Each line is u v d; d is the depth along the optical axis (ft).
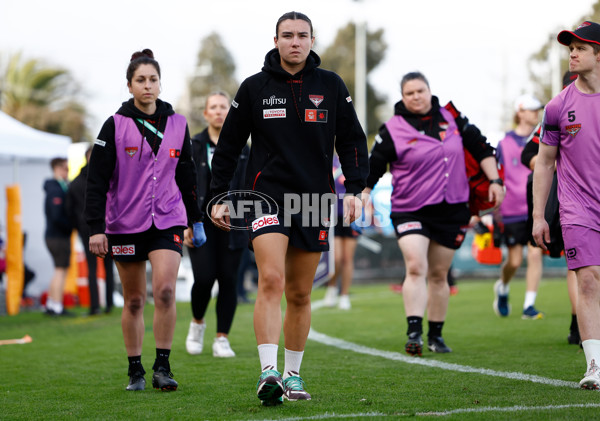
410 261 79.97
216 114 83.76
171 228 62.49
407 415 48.55
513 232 115.14
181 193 65.05
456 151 80.64
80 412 53.93
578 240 58.44
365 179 57.52
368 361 76.48
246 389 61.52
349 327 111.75
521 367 69.31
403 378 64.90
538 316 116.98
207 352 87.30
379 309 143.02
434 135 80.69
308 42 55.16
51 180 145.59
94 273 141.69
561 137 60.54
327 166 55.93
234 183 81.82
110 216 62.23
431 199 79.87
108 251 63.31
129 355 63.98
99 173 61.87
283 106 54.95
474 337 95.14
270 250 53.83
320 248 55.42
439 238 81.46
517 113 116.47
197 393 60.23
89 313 142.20
